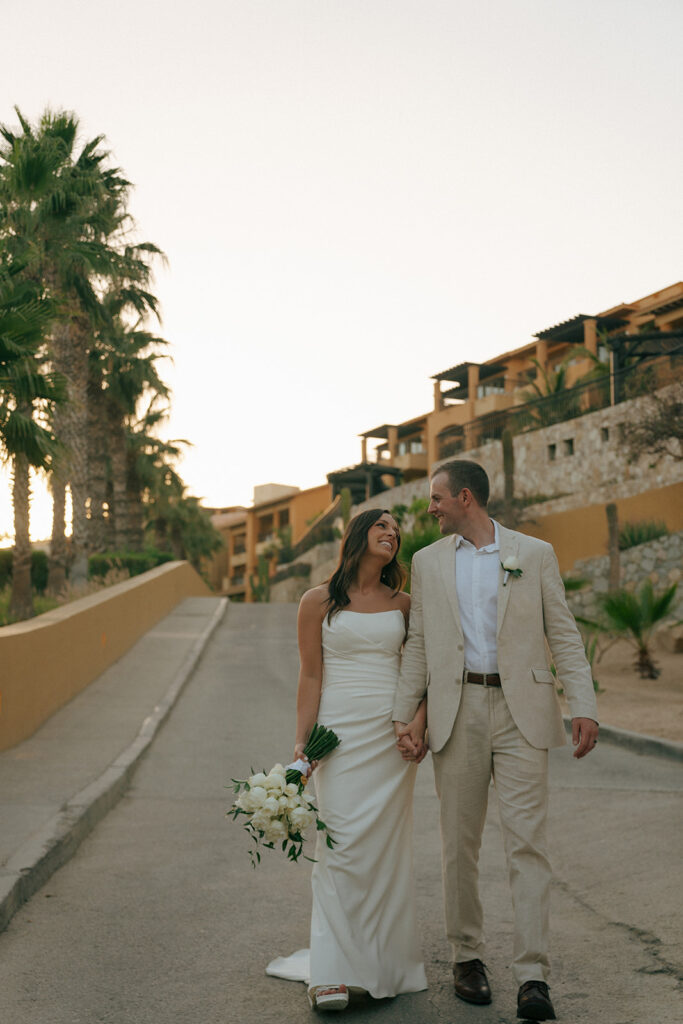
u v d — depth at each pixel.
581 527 24.36
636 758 9.58
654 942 4.30
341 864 3.69
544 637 3.80
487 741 3.69
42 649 10.82
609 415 25.31
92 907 4.93
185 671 15.81
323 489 66.06
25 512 19.91
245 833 6.62
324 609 3.95
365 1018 3.48
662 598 15.67
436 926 4.65
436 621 3.80
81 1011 3.59
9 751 8.96
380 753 3.82
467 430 32.72
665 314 33.59
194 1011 3.58
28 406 16.64
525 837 3.58
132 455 39.78
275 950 4.29
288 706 13.08
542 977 3.44
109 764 8.35
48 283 22.25
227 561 78.12
